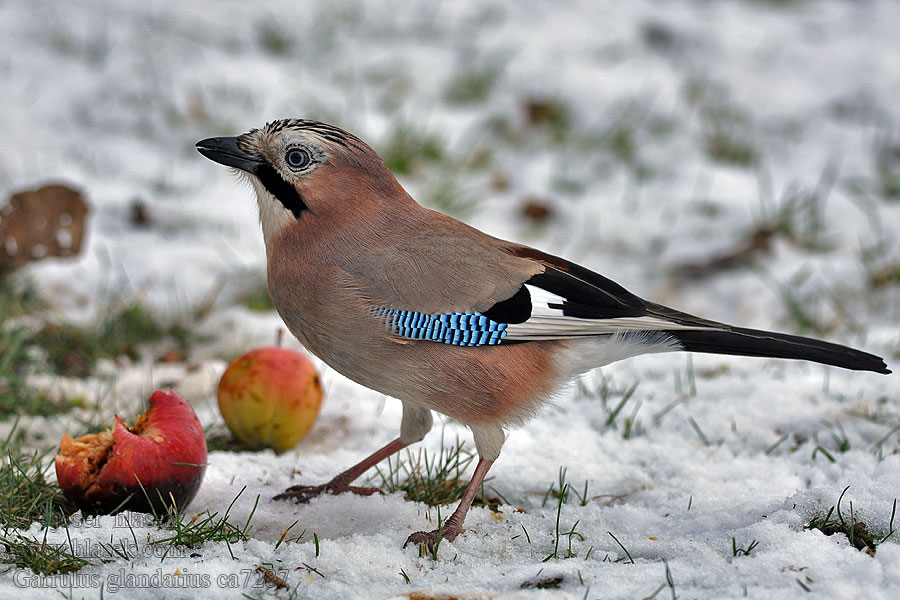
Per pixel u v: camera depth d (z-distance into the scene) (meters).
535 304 7.18
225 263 12.18
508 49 17.56
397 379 7.21
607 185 14.44
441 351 7.10
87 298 11.16
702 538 6.63
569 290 7.30
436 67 17.00
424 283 7.09
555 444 8.48
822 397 9.23
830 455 7.99
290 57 16.94
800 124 15.84
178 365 10.05
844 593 5.59
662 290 12.29
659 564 6.11
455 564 6.43
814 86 16.91
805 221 13.44
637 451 8.41
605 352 7.46
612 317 7.30
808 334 11.13
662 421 8.93
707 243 13.06
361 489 7.67
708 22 18.73
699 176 14.54
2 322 9.77
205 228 12.85
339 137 7.25
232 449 8.46
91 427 8.52
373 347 7.12
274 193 7.30
